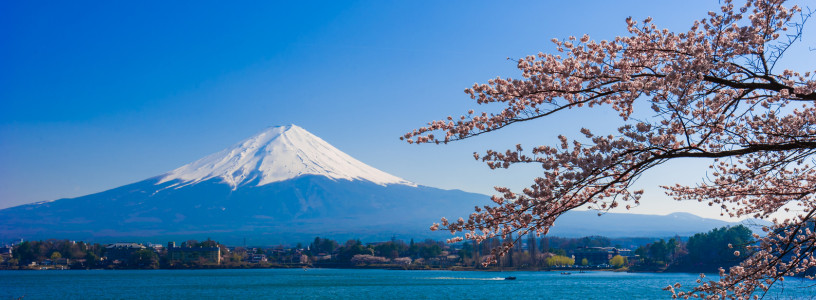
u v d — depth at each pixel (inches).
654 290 4077.3
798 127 383.2
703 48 343.6
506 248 397.7
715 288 475.5
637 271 7859.3
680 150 349.1
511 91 394.0
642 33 383.9
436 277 7155.5
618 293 3900.1
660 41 379.6
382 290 4729.3
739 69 362.6
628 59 387.2
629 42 385.1
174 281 6550.2
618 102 423.8
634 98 370.3
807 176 470.0
